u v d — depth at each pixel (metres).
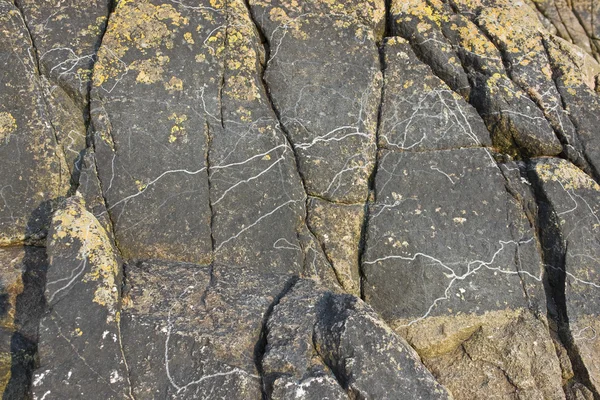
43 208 2.20
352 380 1.73
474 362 2.12
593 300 2.15
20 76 2.31
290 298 1.98
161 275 2.04
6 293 2.03
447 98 2.39
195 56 2.33
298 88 2.36
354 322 1.82
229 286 2.03
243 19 2.40
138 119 2.25
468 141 2.34
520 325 2.13
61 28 2.38
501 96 2.35
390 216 2.23
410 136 2.33
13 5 2.40
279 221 2.21
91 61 2.35
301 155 2.28
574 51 2.47
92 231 1.95
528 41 2.46
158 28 2.35
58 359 1.75
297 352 1.81
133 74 2.29
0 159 2.22
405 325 2.14
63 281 1.86
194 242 2.16
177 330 1.86
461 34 2.45
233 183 2.22
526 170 2.32
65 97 2.32
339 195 2.26
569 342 2.11
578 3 3.42
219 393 1.76
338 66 2.39
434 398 1.73
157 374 1.79
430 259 2.19
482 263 2.19
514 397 2.07
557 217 2.22
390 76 2.41
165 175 2.21
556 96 2.37
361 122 2.33
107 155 2.21
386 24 2.54
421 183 2.27
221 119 2.28
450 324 2.13
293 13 2.45
